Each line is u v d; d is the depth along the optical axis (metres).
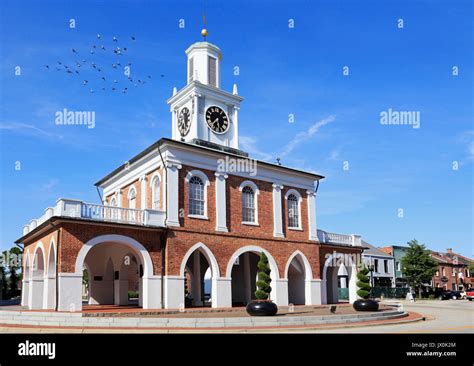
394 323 23.05
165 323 19.56
